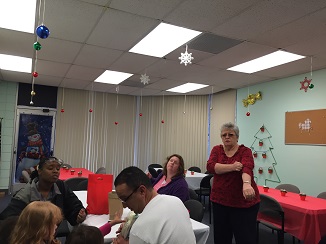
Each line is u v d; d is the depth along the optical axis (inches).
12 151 254.7
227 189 74.6
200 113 285.9
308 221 109.3
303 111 187.5
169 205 43.3
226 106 261.3
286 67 176.7
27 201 76.7
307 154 183.3
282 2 98.2
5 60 185.2
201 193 200.8
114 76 219.5
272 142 210.5
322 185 172.9
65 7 106.5
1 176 250.2
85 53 162.2
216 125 271.6
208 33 127.8
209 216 182.2
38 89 264.8
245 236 72.1
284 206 120.6
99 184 82.0
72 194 86.4
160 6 104.0
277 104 208.5
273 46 141.0
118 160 294.0
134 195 44.8
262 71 188.2
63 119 272.2
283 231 116.7
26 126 259.9
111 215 75.1
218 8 104.2
